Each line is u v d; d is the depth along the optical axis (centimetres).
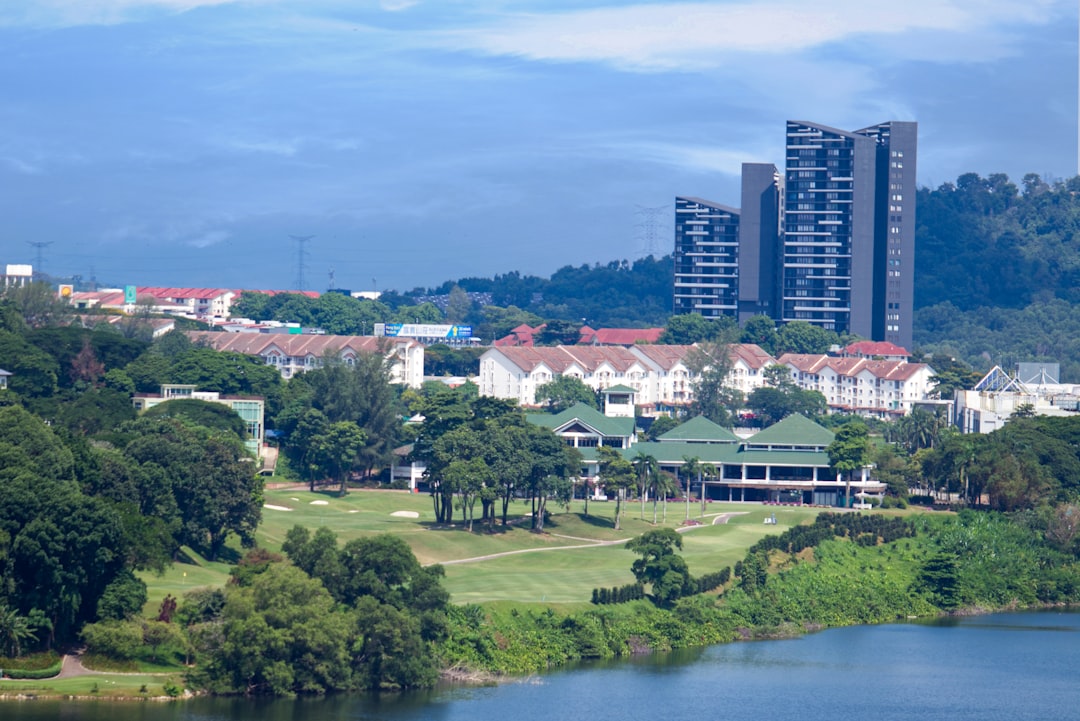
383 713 16712
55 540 16388
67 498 16712
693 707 17825
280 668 16800
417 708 17050
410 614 18112
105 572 17375
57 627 16962
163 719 15725
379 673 17612
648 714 17388
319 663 17138
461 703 17400
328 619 17050
